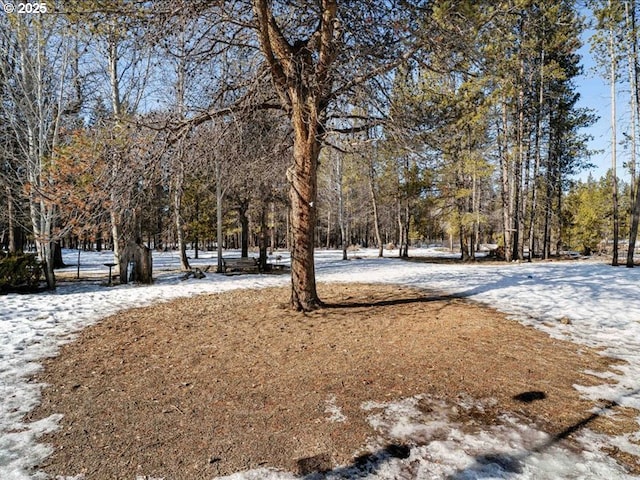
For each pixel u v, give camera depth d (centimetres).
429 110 688
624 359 457
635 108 1473
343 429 297
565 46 1513
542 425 303
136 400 352
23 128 1081
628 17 1383
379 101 618
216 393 367
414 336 546
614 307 728
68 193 675
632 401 346
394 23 523
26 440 281
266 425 305
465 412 325
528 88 1878
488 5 521
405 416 318
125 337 561
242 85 679
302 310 713
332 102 707
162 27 520
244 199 1794
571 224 2816
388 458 258
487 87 803
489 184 2798
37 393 365
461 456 260
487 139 1914
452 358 455
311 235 716
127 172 587
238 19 598
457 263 1988
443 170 1955
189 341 540
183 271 1614
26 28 961
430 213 2648
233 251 3656
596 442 279
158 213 1758
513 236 2136
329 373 414
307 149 675
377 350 486
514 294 887
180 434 292
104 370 429
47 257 1053
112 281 1195
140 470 246
